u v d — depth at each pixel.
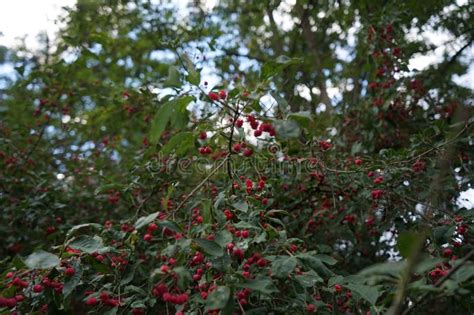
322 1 5.50
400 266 1.70
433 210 2.99
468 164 3.75
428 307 3.05
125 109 5.02
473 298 2.49
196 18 6.16
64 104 5.46
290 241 2.59
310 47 6.69
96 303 2.57
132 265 2.74
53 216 4.22
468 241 2.96
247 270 2.34
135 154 5.11
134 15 6.08
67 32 5.93
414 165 3.52
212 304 1.90
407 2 5.17
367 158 3.93
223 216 2.46
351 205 3.99
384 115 4.72
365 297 2.14
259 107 2.63
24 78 5.45
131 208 4.41
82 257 2.50
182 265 2.20
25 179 4.64
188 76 2.49
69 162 5.52
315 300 2.53
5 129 5.26
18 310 2.51
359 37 5.17
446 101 4.88
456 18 5.38
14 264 2.29
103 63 6.09
